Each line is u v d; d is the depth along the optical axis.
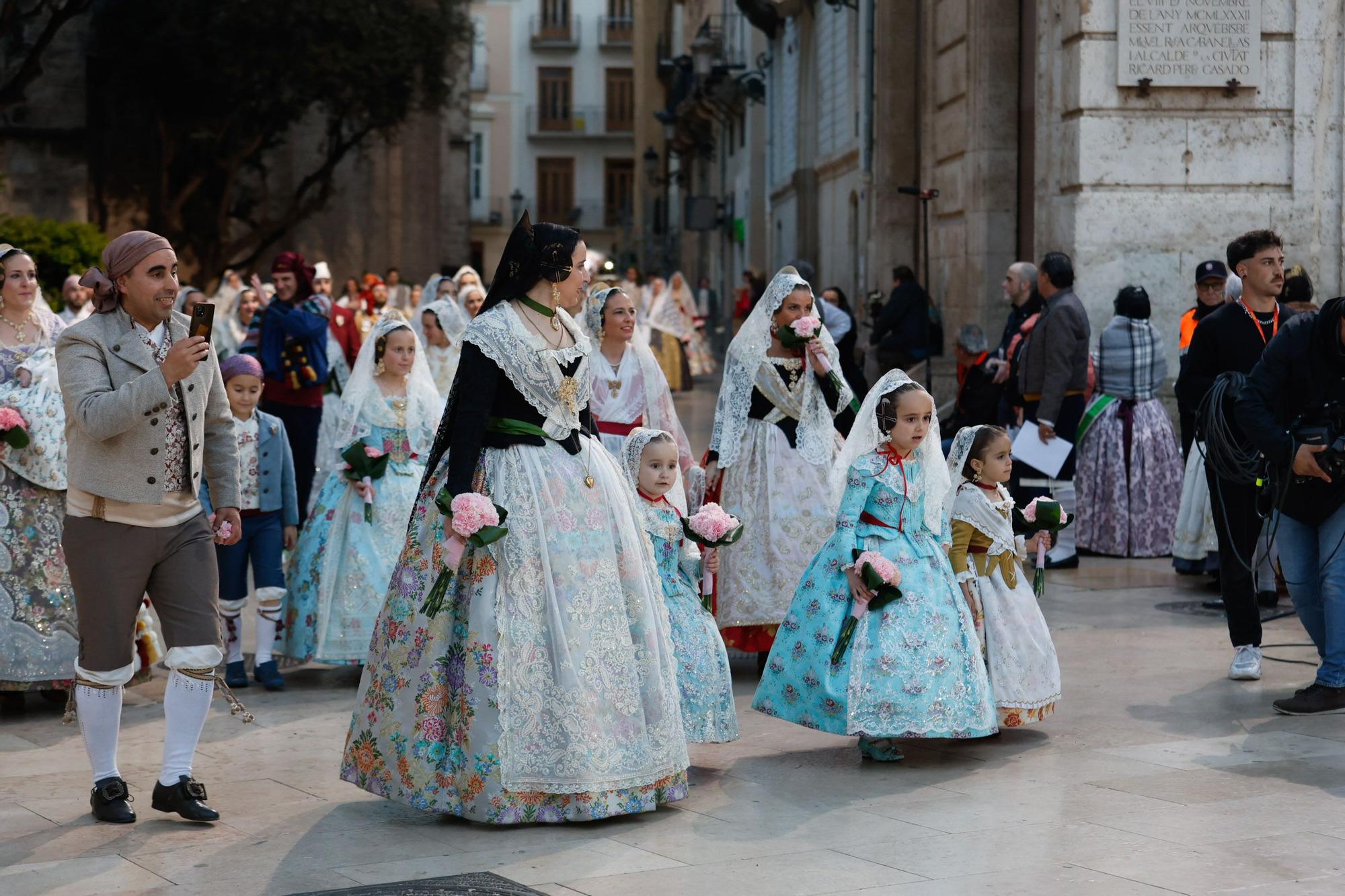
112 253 4.98
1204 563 9.70
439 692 4.83
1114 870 4.32
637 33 58.53
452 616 4.86
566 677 4.79
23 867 4.48
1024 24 14.77
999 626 5.89
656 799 4.98
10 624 6.59
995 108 14.94
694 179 48.66
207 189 29.19
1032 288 10.67
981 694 5.61
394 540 7.34
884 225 19.00
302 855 4.56
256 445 7.18
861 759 5.72
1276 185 12.07
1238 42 11.91
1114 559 10.66
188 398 4.98
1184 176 12.03
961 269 15.68
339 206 32.66
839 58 24.12
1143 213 12.04
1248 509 6.82
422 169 33.91
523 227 4.98
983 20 14.93
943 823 4.83
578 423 5.03
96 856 4.59
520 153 68.00
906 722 5.46
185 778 4.98
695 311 26.16
